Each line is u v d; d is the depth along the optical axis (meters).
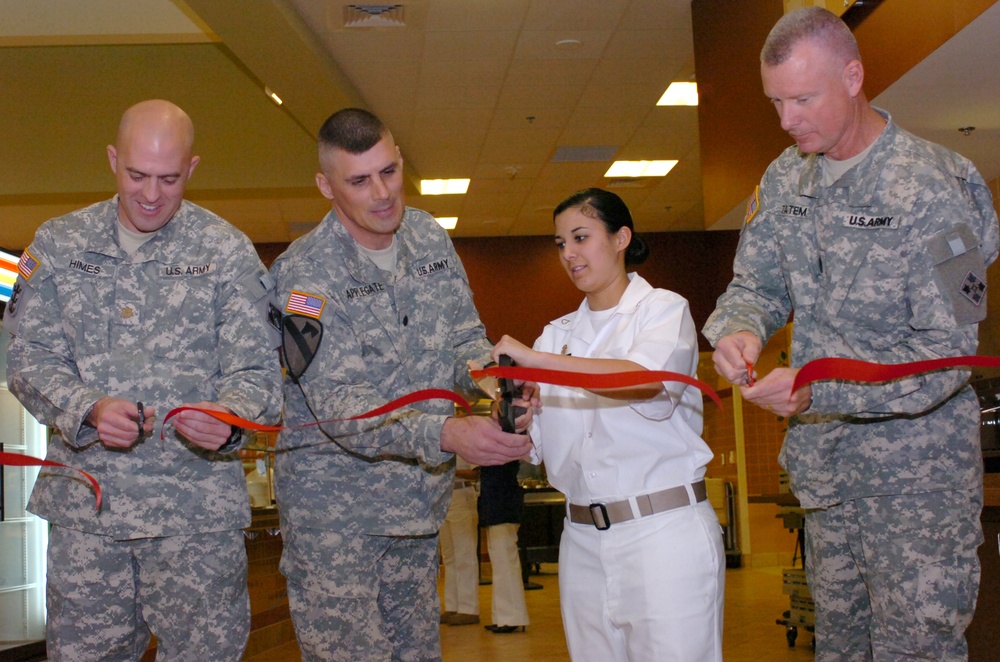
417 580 2.79
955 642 2.07
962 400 2.10
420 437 2.40
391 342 2.66
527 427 2.34
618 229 2.39
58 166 9.50
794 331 2.26
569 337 2.48
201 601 2.32
